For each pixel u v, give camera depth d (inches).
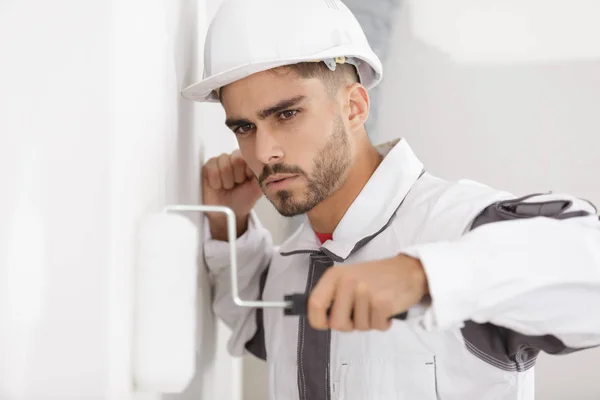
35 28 18.4
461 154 70.3
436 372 31.7
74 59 18.9
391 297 21.3
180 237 23.0
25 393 18.0
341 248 33.8
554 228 24.3
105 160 19.6
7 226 17.9
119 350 21.2
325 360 34.4
